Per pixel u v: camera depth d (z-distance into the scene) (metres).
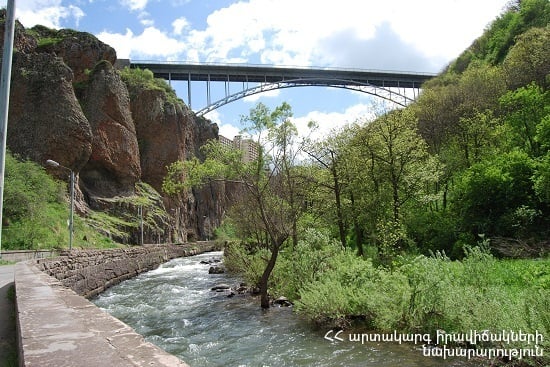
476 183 27.69
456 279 12.16
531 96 31.66
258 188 18.39
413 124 26.08
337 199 24.72
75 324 4.11
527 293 10.02
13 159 34.94
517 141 32.28
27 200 30.58
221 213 97.69
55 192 37.97
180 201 74.88
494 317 9.48
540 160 27.02
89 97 54.97
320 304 13.12
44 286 8.07
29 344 3.24
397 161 24.47
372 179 25.08
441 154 35.50
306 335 12.43
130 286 27.02
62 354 2.94
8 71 13.54
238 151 17.91
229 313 16.62
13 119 42.78
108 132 55.44
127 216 52.62
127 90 65.44
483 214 27.70
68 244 32.75
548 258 18.56
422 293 11.24
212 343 12.15
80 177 52.09
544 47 37.78
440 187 33.41
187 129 80.00
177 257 55.34
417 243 28.75
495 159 29.09
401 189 25.17
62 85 45.91
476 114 34.72
